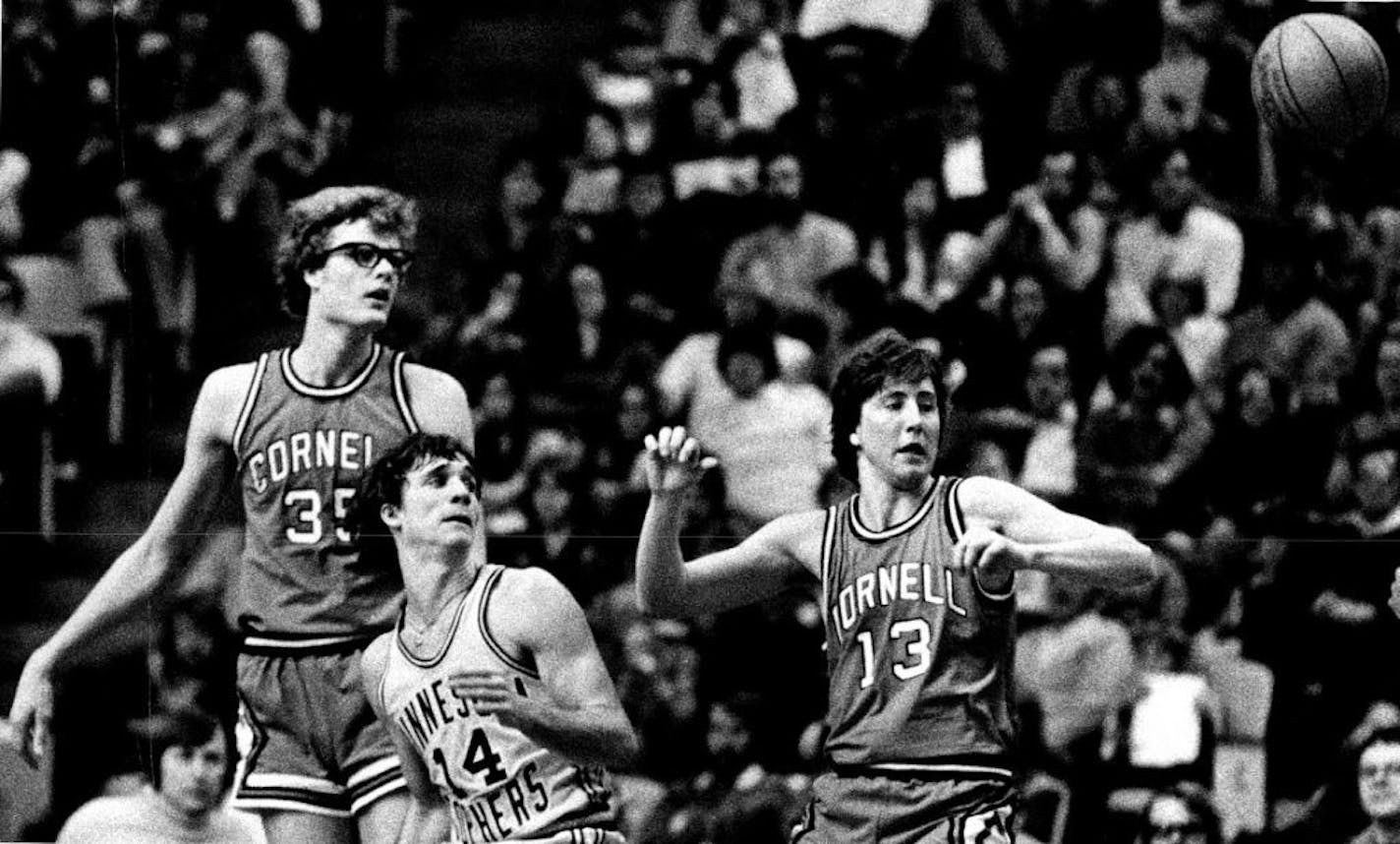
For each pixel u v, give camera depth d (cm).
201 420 1372
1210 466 2352
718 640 2044
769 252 2452
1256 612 2119
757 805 1942
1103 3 2628
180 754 1689
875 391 1242
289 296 1402
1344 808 1992
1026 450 2300
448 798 1273
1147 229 2489
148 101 2509
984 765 1218
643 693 2023
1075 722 2025
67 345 2338
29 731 1398
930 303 2452
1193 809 1975
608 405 2303
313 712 1332
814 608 2048
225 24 2559
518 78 2731
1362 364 2481
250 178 2509
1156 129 2581
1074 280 2433
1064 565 1176
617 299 2427
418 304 2528
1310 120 1741
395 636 1283
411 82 2728
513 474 2261
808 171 2523
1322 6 2686
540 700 1257
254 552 1358
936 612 1223
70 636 1409
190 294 2450
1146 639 2072
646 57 2595
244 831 1686
